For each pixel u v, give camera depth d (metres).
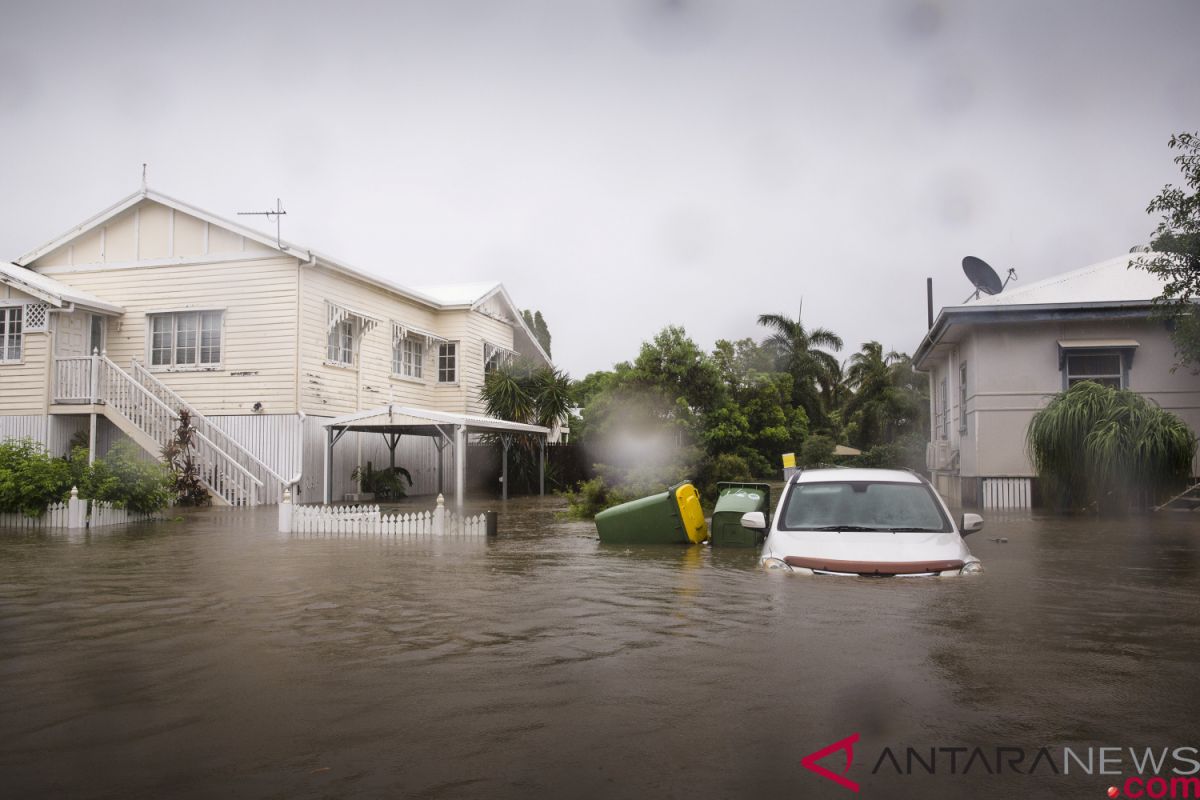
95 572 9.77
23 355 22.70
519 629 6.49
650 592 8.10
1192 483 18.81
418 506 22.94
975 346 20.05
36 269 25.23
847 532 8.56
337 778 3.65
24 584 8.90
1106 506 16.78
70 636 6.36
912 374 52.75
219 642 6.14
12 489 15.63
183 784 3.59
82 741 4.10
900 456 42.94
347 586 8.68
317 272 23.94
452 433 27.69
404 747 4.00
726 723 4.28
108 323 24.47
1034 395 19.75
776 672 5.12
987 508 19.20
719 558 10.85
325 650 5.88
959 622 6.35
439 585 8.70
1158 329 19.44
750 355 48.94
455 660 5.56
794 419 30.12
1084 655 5.45
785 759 3.82
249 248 23.52
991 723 4.24
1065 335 19.77
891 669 5.16
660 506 12.64
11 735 4.18
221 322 23.61
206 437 22.23
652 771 3.70
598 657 5.58
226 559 10.95
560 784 3.57
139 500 16.95
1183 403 19.27
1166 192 15.95
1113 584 8.16
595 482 18.44
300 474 22.70
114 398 22.22
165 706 4.63
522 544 12.73
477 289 32.34
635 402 22.84
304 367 23.28
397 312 27.97
